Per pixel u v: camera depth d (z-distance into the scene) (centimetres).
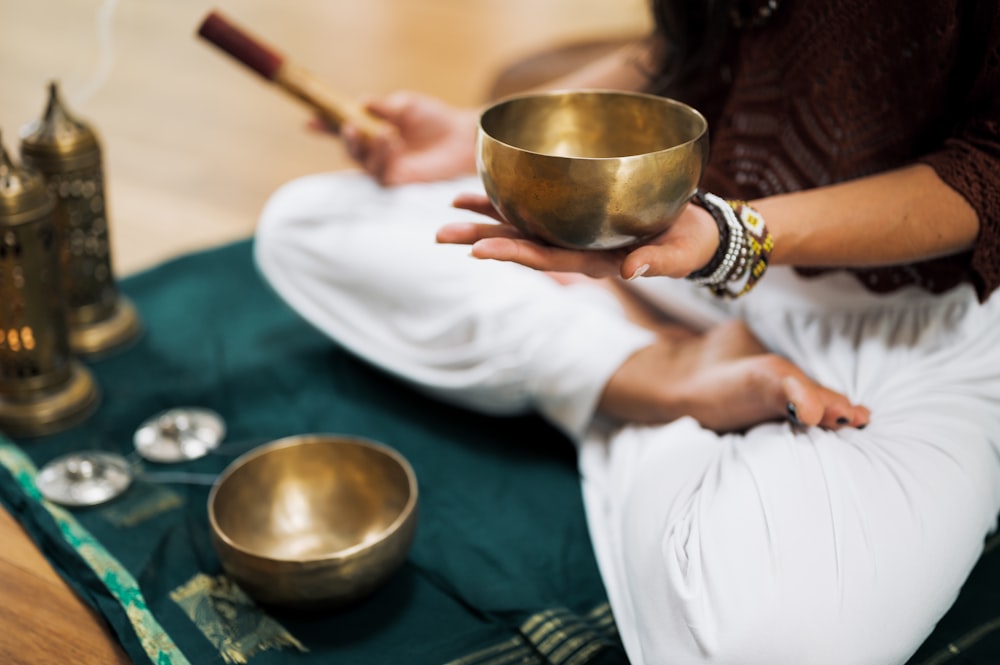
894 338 130
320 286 168
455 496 145
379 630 122
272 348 178
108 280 174
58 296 151
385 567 120
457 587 129
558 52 249
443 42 338
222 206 241
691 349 138
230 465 150
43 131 157
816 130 126
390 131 163
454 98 296
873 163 124
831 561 106
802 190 129
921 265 127
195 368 171
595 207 97
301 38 337
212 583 128
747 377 125
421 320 157
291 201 171
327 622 123
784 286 137
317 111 164
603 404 142
